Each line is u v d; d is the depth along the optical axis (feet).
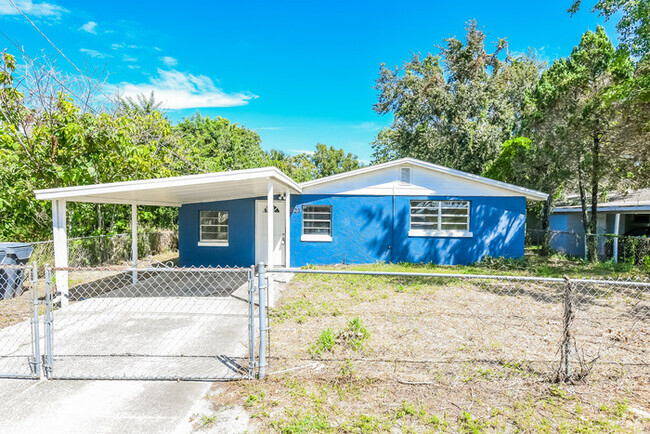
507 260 37.88
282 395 11.21
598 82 39.63
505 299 23.27
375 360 13.67
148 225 52.54
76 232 36.86
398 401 10.84
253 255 38.06
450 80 76.28
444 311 20.49
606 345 15.40
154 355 14.28
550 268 36.47
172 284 29.32
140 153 32.50
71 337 16.48
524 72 71.31
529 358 13.94
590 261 42.29
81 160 29.60
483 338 16.19
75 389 11.66
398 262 39.65
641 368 13.06
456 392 11.39
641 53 32.17
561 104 43.50
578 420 9.85
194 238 38.75
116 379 12.28
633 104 34.78
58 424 9.78
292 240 39.45
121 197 26.96
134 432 9.46
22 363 13.71
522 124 59.00
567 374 11.91
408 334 16.69
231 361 13.78
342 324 18.25
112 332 17.19
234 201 38.32
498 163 55.52
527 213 67.36
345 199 39.63
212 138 80.48
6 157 27.58
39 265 28.96
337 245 39.60
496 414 10.16
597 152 41.11
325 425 9.46
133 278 29.04
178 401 10.91
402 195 39.63
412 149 75.15
